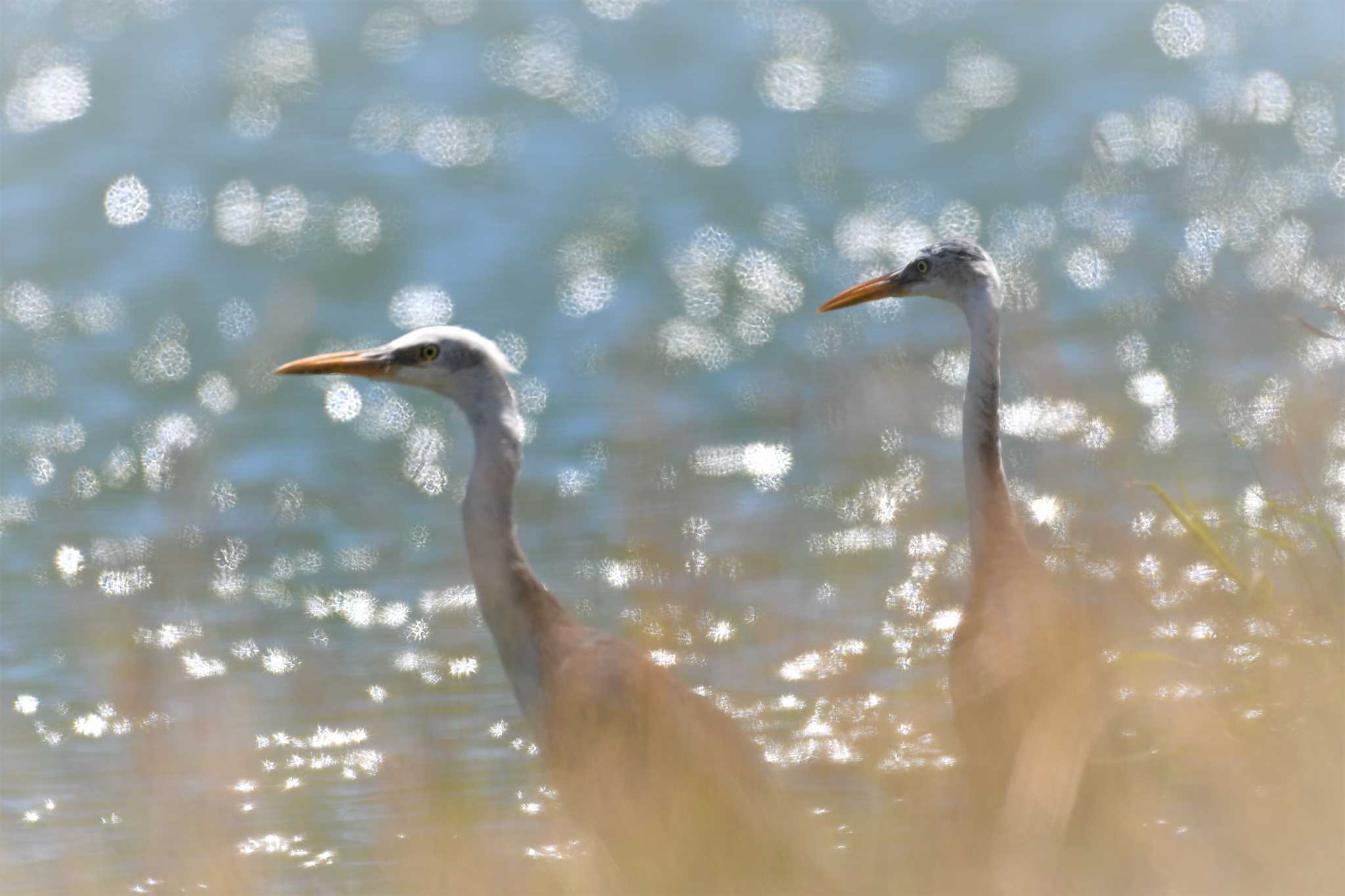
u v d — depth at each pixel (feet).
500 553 30.58
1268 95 112.68
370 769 33.04
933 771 29.01
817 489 48.91
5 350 75.46
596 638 29.71
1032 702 29.04
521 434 31.12
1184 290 70.90
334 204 95.50
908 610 38.58
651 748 27.20
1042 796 25.67
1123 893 24.43
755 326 73.82
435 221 93.15
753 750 28.12
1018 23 137.18
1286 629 29.94
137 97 116.47
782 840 26.45
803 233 90.17
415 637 42.52
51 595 47.24
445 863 26.96
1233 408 50.70
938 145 106.42
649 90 120.78
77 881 28.30
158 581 47.11
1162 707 27.68
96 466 61.11
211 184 100.07
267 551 50.60
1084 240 84.23
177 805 30.37
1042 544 36.76
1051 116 111.65
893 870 25.41
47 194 98.73
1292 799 24.45
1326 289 68.74
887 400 56.80
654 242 89.30
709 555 39.19
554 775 29.25
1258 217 85.92
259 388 69.41
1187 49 127.65
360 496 56.34
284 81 120.88
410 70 124.57
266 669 40.06
